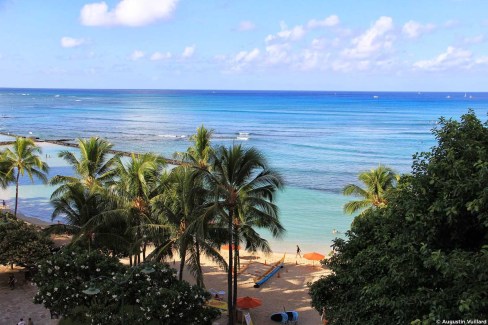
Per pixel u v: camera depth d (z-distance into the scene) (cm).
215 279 3719
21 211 5847
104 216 2703
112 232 2933
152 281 2269
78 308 2333
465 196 1169
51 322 2623
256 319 2978
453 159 1255
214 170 2456
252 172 2570
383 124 16225
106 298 2225
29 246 3067
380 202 3588
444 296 1120
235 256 2686
